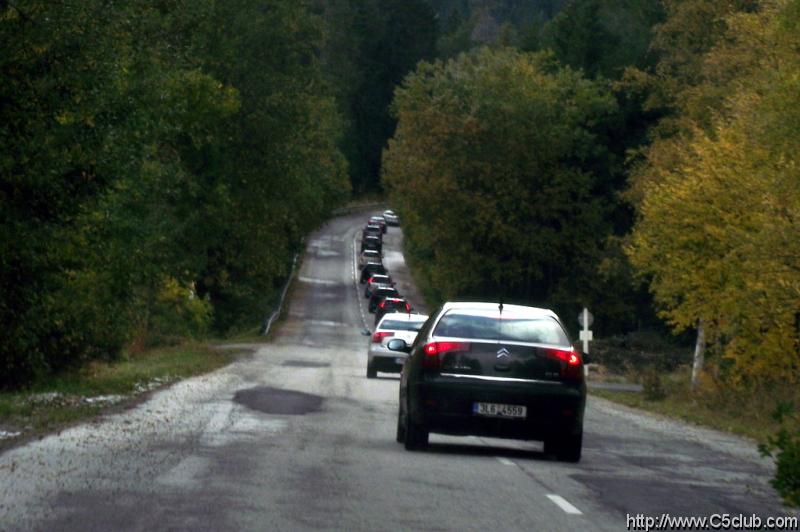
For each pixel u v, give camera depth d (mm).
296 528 11898
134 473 15250
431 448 20250
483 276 93188
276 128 74188
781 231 29328
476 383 18766
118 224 33781
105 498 13242
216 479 14977
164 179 48375
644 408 37062
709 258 37312
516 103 89250
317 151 94500
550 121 90438
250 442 19438
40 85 24281
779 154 32781
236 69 72500
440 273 92438
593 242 89750
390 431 22891
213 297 89188
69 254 27578
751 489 16625
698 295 38344
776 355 33625
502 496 14625
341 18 187750
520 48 128750
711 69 66188
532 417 18766
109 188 26828
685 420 32281
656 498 15117
